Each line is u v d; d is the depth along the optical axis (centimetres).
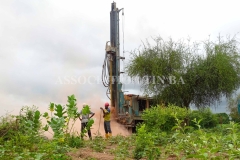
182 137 893
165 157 636
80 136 992
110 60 2184
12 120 1027
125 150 793
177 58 2497
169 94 2461
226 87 2405
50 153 639
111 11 2253
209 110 2327
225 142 742
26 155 608
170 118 1430
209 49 2503
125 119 2080
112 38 2219
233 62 2486
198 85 2484
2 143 853
